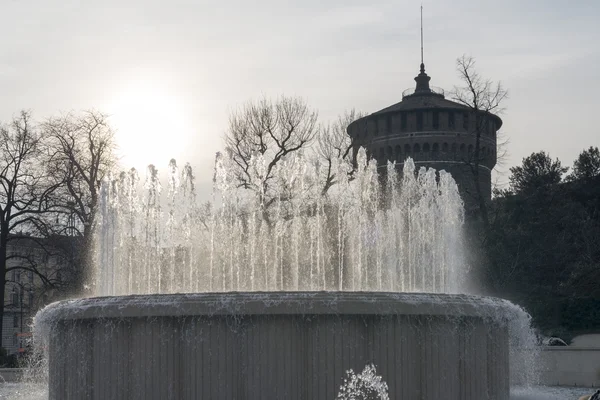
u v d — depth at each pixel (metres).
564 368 25.88
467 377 12.57
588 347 25.75
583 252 43.38
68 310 12.37
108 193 19.27
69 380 12.48
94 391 12.09
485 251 37.50
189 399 11.52
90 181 40.38
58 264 43.19
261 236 29.56
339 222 26.91
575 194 52.00
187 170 21.42
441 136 61.12
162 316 11.69
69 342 12.55
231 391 11.45
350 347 11.60
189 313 11.55
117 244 19.61
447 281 23.88
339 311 11.52
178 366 11.59
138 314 11.73
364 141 47.91
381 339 11.74
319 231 31.00
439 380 12.11
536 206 44.34
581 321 34.16
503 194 46.97
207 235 24.36
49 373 13.09
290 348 11.49
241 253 26.73
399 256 24.59
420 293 12.26
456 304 12.37
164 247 21.03
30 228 41.81
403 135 62.12
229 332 11.53
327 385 11.49
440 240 24.09
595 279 38.00
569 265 40.81
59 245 40.75
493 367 13.23
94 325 12.18
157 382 11.65
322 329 11.55
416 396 11.88
